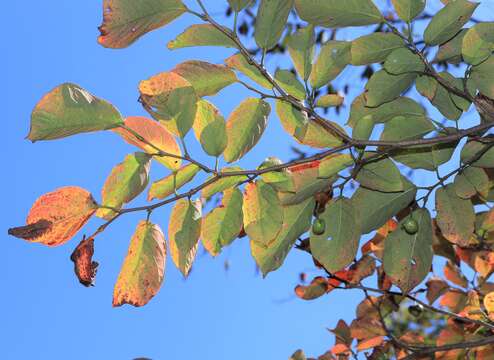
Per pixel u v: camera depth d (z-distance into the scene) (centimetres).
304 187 130
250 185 128
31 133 117
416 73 131
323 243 136
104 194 121
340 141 130
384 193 136
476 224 165
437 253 178
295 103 125
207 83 126
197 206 125
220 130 122
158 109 121
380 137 134
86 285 122
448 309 179
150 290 124
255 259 134
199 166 121
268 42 124
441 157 135
